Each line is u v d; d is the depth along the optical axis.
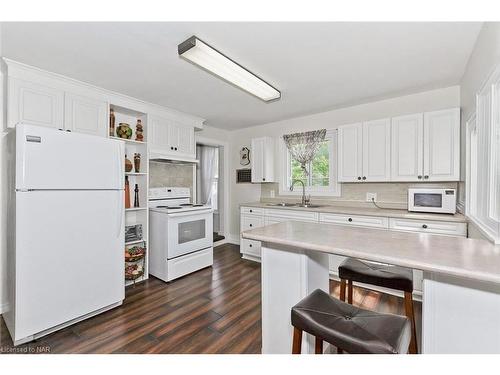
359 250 1.08
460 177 2.39
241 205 3.89
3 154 2.15
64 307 1.89
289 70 2.23
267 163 4.05
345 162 3.12
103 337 1.80
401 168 2.71
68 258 1.91
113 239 2.22
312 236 1.37
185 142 3.62
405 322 1.00
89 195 2.05
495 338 0.88
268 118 3.91
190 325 1.96
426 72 2.28
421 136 2.58
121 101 2.85
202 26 1.59
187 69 2.21
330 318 1.03
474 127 2.00
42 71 2.18
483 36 1.59
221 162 4.85
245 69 2.14
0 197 2.15
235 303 2.34
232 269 3.31
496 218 1.39
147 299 2.44
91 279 2.06
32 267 1.73
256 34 1.68
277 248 1.47
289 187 4.07
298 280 1.40
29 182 1.71
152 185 3.46
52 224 1.83
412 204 2.59
